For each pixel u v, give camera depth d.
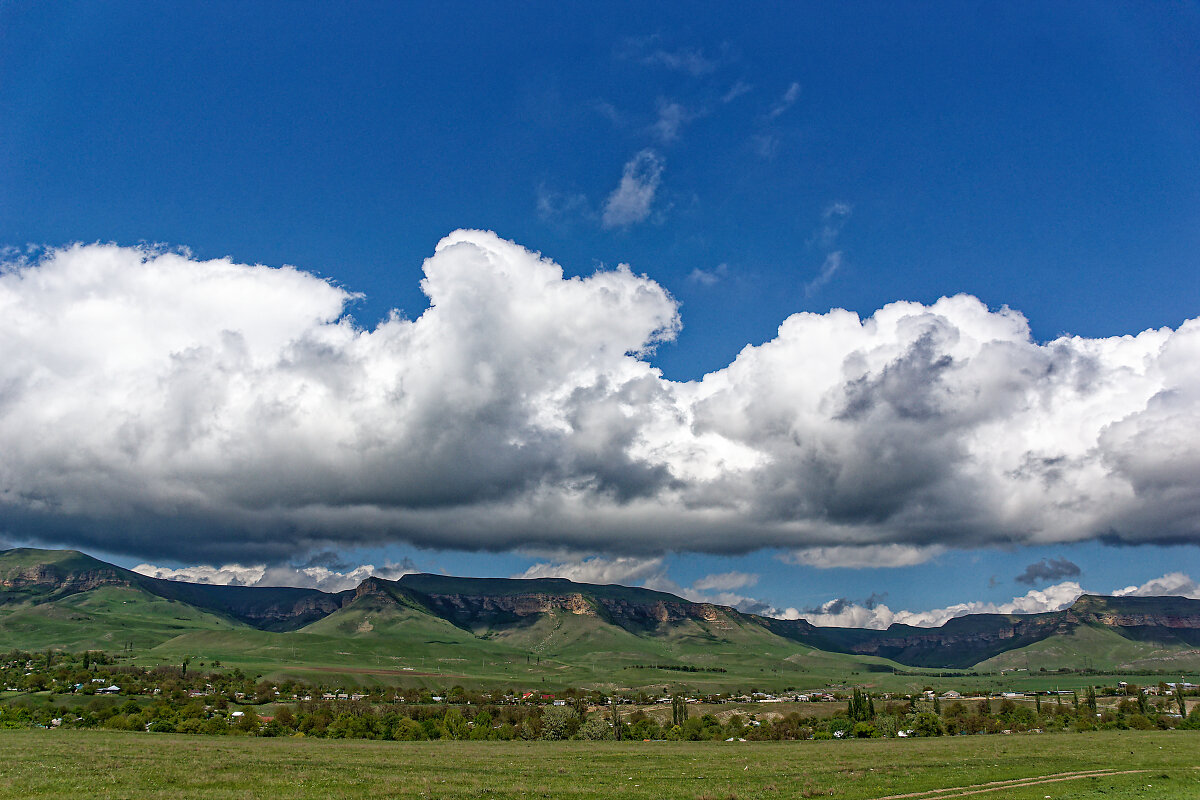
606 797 63.50
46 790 60.00
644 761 99.25
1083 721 183.75
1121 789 67.50
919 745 128.00
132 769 73.94
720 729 193.50
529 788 68.44
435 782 71.31
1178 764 88.62
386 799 60.00
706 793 64.81
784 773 83.06
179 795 58.28
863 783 72.81
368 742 139.25
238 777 70.31
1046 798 62.22
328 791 63.03
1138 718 181.25
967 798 63.03
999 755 102.00
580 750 122.50
